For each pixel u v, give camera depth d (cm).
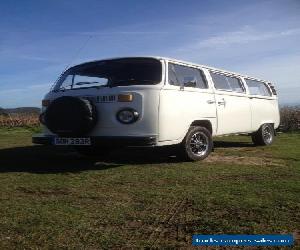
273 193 489
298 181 559
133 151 905
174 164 713
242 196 477
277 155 834
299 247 333
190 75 753
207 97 780
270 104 1061
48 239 351
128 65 707
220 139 1232
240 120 908
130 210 429
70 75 750
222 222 388
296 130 1617
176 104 692
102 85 695
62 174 625
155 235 360
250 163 725
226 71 880
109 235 360
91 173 631
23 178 595
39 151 940
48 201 465
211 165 701
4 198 480
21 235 360
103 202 460
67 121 666
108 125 668
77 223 388
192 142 742
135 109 652
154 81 673
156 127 655
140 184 547
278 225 379
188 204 448
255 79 1011
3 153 901
